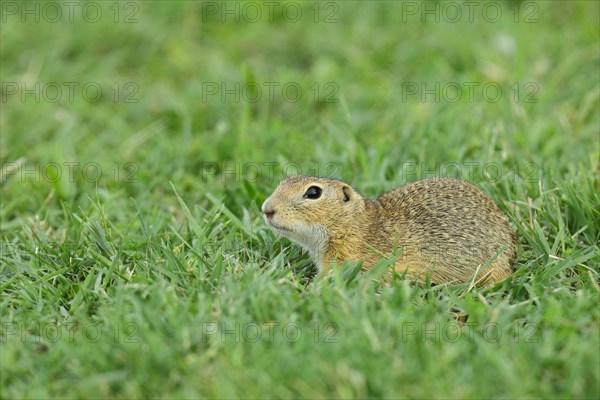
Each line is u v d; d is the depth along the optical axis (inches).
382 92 707.4
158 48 799.1
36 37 800.9
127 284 422.3
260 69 770.2
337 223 465.4
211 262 442.3
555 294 410.3
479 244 449.1
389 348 357.1
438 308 394.9
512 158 569.6
